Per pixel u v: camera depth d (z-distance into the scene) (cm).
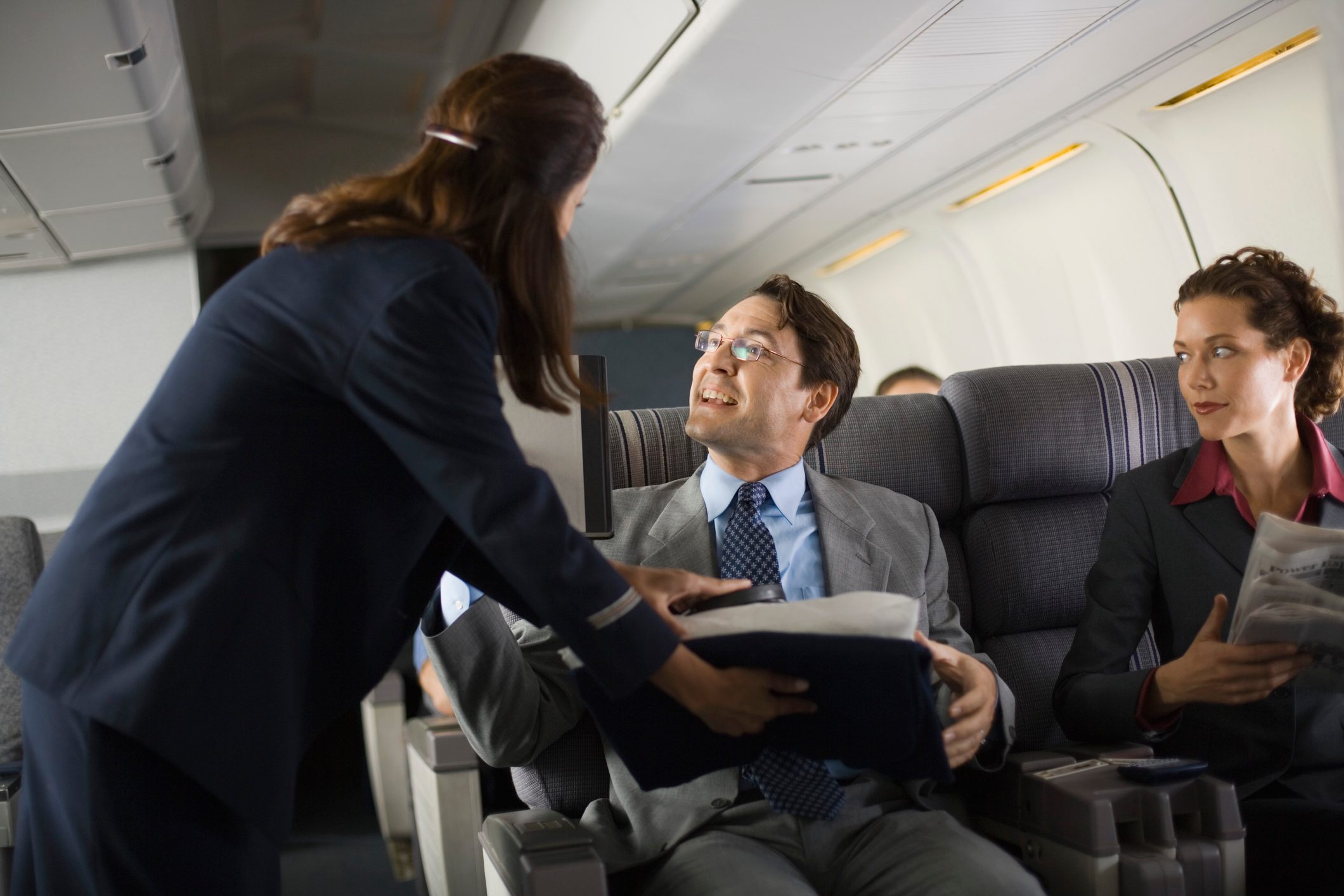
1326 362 178
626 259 612
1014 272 499
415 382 109
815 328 177
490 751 159
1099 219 430
